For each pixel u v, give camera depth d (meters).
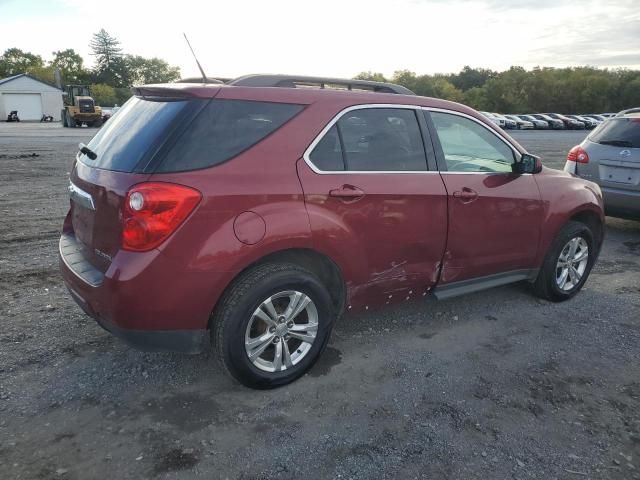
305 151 3.11
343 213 3.20
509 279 4.37
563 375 3.48
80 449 2.62
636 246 6.77
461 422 2.94
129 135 3.02
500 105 88.88
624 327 4.25
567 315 4.47
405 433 2.83
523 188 4.21
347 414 2.98
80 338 3.79
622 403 3.17
